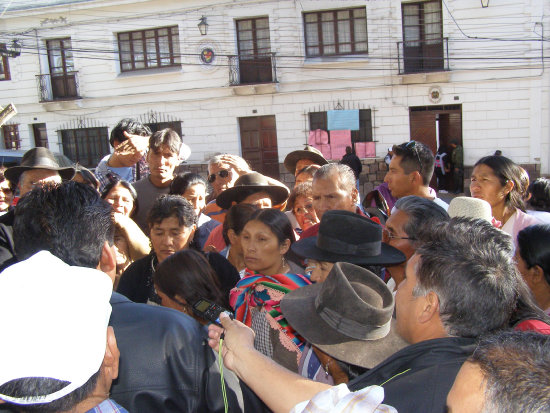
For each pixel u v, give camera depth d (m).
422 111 15.24
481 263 1.35
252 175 3.75
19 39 16.77
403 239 2.36
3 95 17.70
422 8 14.94
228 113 16.30
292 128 15.92
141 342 1.43
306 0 15.29
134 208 3.82
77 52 16.95
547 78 14.13
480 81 14.58
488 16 14.30
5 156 12.70
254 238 2.44
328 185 2.99
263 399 1.41
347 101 15.46
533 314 1.53
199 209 3.79
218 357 1.53
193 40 16.12
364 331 1.54
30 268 1.17
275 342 2.05
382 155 15.41
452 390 0.95
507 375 0.84
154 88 16.69
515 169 3.02
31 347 1.05
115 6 16.41
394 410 1.11
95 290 1.20
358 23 15.35
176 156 4.34
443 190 15.62
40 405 1.08
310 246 2.32
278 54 15.68
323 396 1.15
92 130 17.48
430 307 1.38
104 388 1.24
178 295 2.21
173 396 1.41
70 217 1.47
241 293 2.27
